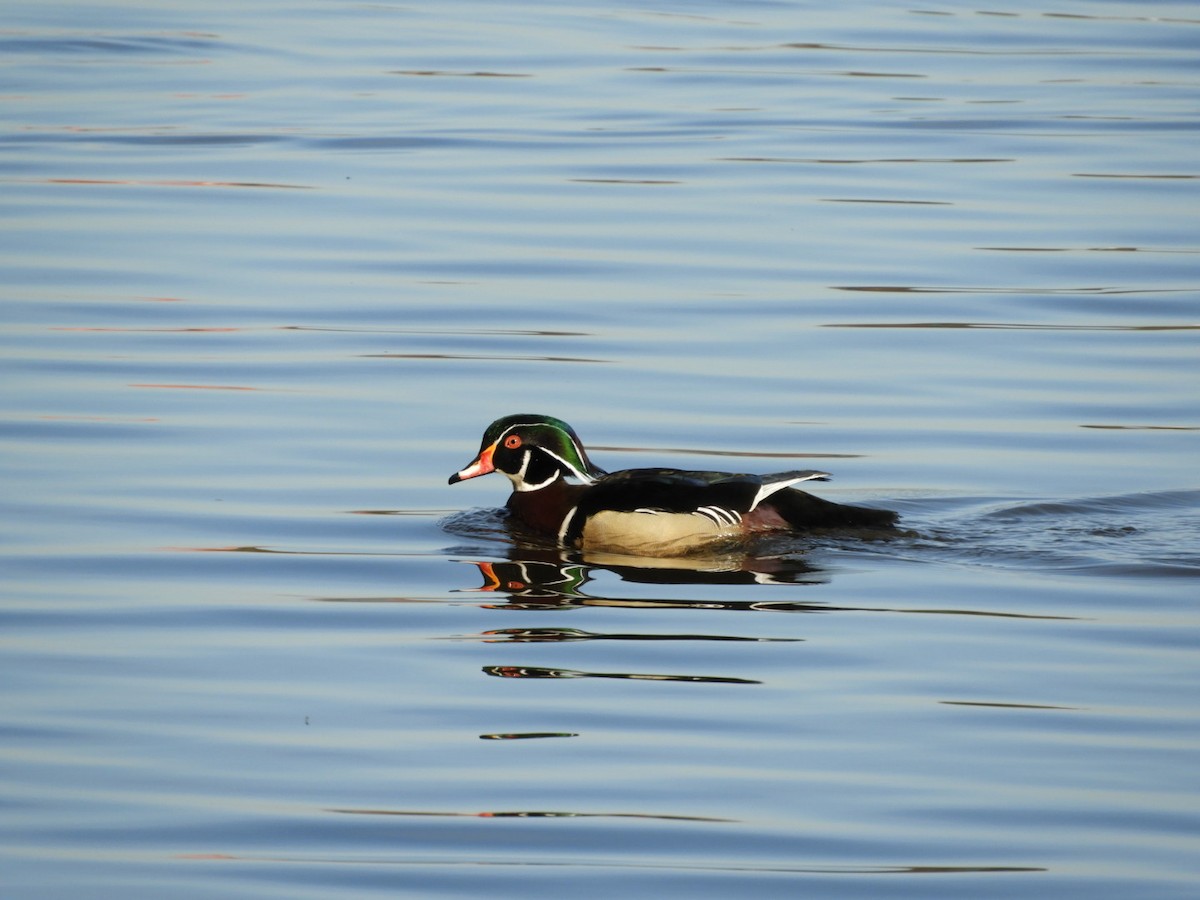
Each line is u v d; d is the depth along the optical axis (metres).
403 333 20.12
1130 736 10.30
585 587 13.31
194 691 11.09
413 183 27.11
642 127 31.09
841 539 14.30
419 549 14.25
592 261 23.06
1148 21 42.50
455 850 8.96
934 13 43.78
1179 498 15.23
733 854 8.89
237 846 9.01
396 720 10.63
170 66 36.16
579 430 17.14
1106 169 28.14
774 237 24.25
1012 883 8.59
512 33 40.25
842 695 10.98
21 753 10.12
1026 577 13.40
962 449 16.55
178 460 16.12
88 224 24.67
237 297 21.45
